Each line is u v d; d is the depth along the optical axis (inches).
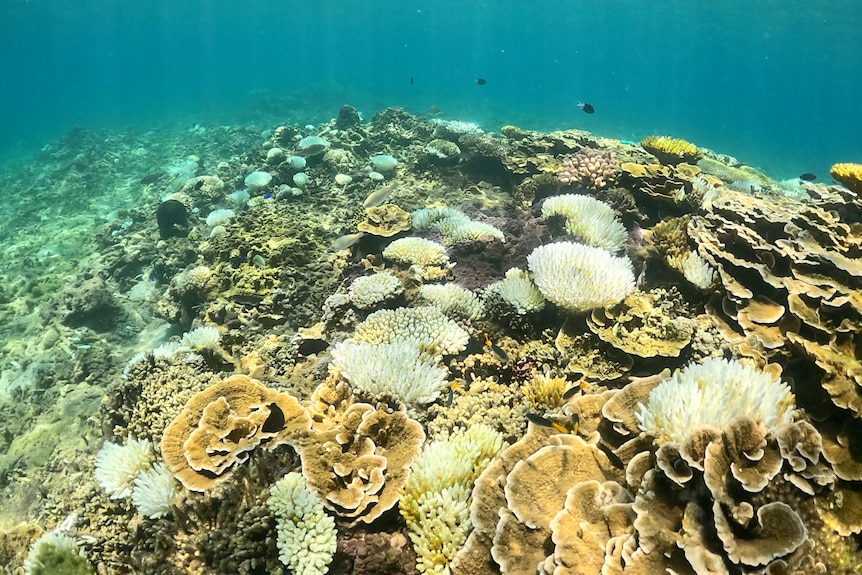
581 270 56.7
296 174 130.7
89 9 847.1
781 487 33.2
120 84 1039.6
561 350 53.4
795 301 48.0
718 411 35.9
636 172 81.2
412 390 50.0
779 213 61.2
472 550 36.8
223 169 185.2
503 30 1424.7
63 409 85.7
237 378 50.6
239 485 42.2
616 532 35.0
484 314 61.7
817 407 41.6
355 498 40.7
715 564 30.2
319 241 95.4
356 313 68.5
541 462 39.8
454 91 714.8
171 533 41.8
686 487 33.6
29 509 66.6
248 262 87.2
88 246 155.1
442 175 119.7
